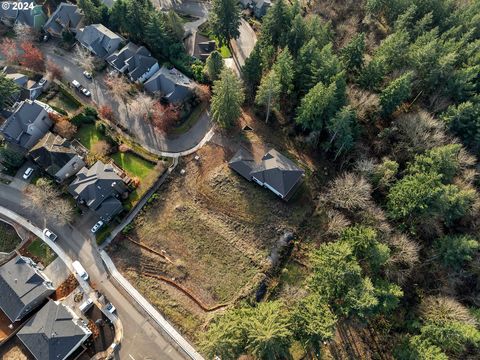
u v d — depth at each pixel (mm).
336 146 66562
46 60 80188
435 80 65938
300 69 68938
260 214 63875
